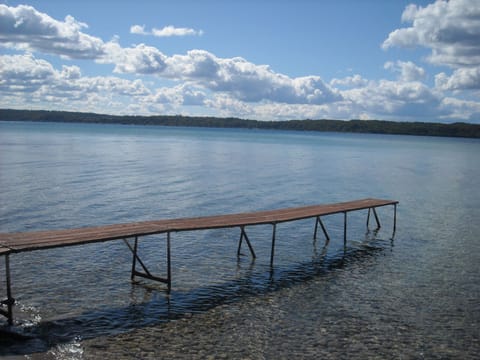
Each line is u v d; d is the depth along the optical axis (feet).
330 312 39.70
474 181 147.23
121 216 74.13
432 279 49.75
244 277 48.34
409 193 115.85
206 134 557.74
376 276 50.31
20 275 45.34
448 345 34.42
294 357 31.60
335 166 184.03
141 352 31.32
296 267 52.85
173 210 81.00
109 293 41.83
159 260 52.54
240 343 33.30
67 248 55.26
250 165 172.76
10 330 33.45
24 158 161.07
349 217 83.25
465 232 73.26
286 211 62.49
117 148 239.71
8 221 67.15
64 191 95.09
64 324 35.01
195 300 41.24
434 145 456.45
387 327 37.09
